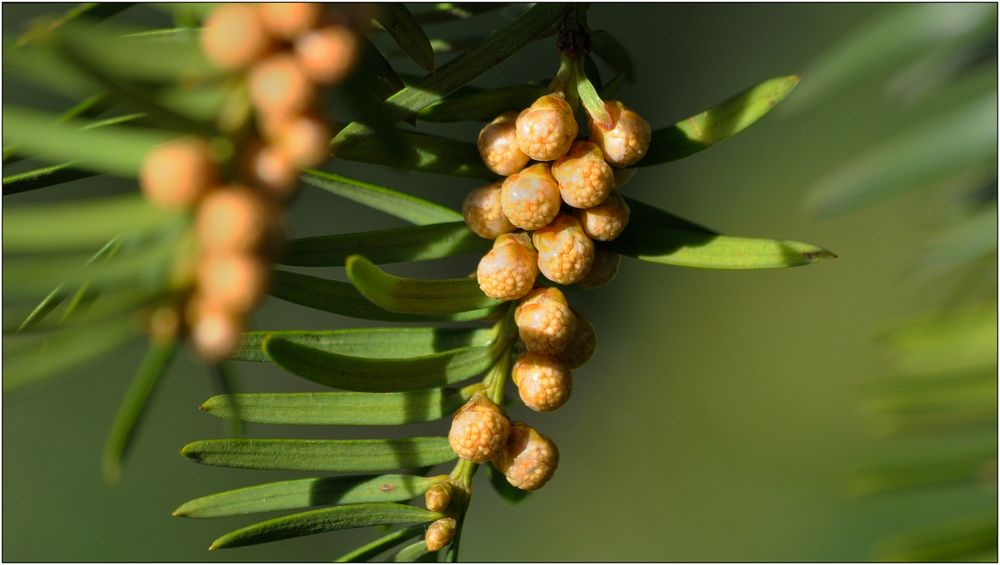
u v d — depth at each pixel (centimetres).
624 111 21
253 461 21
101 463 38
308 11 18
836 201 18
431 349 21
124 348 18
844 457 38
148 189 18
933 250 18
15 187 20
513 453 21
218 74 18
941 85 18
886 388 18
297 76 18
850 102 38
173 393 39
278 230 18
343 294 21
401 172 21
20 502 37
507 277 21
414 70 24
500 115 21
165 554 38
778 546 37
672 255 21
